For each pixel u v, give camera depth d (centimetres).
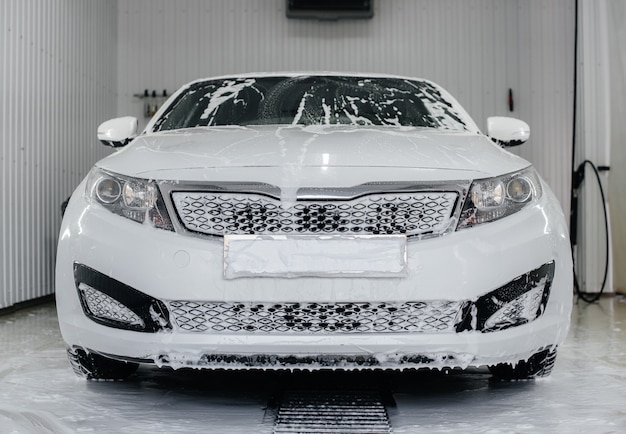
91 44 708
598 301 584
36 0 561
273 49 809
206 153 213
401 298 189
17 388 234
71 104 645
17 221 520
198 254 192
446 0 807
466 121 283
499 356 197
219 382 245
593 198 623
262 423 189
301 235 191
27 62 542
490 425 188
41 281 566
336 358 190
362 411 202
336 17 791
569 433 180
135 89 811
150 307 195
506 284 197
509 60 802
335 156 206
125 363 244
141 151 226
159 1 811
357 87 303
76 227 209
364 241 191
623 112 594
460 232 196
